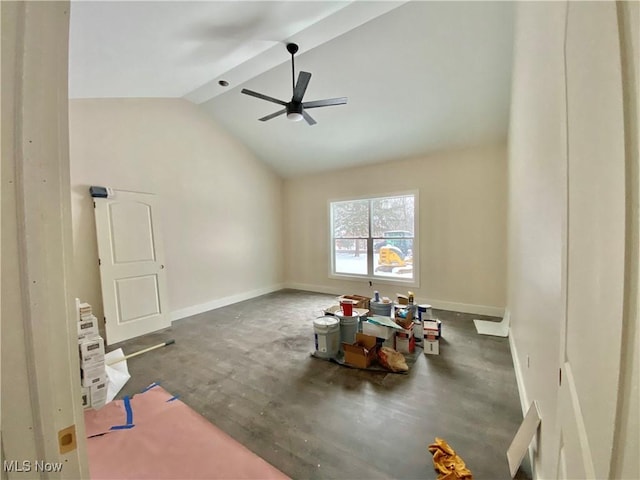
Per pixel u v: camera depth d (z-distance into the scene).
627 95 0.39
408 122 4.06
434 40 2.88
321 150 5.13
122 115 3.64
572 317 0.69
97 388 2.12
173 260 4.21
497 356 2.83
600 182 0.50
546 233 1.29
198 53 2.76
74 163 3.24
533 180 1.66
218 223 4.92
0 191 0.40
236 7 2.15
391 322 2.90
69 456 0.48
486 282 4.21
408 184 4.83
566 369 0.74
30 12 0.43
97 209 3.36
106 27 1.92
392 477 1.49
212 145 4.81
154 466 1.56
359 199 5.38
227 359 2.89
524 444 1.44
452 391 2.24
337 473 1.51
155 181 3.99
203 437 1.78
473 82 3.26
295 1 2.24
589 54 0.55
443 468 1.50
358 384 2.38
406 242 4.96
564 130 0.77
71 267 0.48
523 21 1.93
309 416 1.98
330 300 5.27
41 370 0.44
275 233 6.16
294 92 2.84
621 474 0.39
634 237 0.38
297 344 3.25
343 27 2.64
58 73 0.46
